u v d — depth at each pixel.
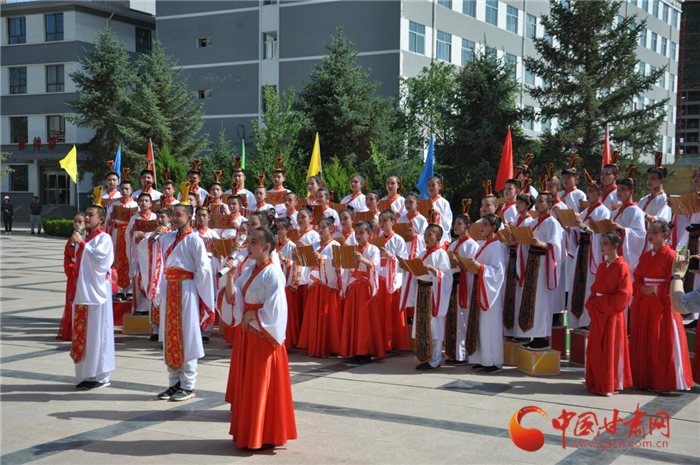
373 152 26.11
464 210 9.07
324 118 27.91
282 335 5.71
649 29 53.50
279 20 35.78
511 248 9.38
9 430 6.24
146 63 32.84
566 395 7.60
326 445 5.89
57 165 43.16
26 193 43.72
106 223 12.74
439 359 8.79
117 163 15.90
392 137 28.61
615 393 7.74
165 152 29.28
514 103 26.53
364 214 10.73
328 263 9.50
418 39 33.97
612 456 5.68
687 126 99.38
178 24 38.44
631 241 9.00
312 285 9.65
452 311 9.02
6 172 35.38
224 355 9.61
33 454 5.63
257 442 5.61
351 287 9.38
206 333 10.66
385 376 8.45
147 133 31.27
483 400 7.34
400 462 5.50
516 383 8.12
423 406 7.09
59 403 7.10
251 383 5.69
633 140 27.80
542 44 28.23
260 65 36.47
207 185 30.28
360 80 28.08
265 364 5.70
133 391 7.59
